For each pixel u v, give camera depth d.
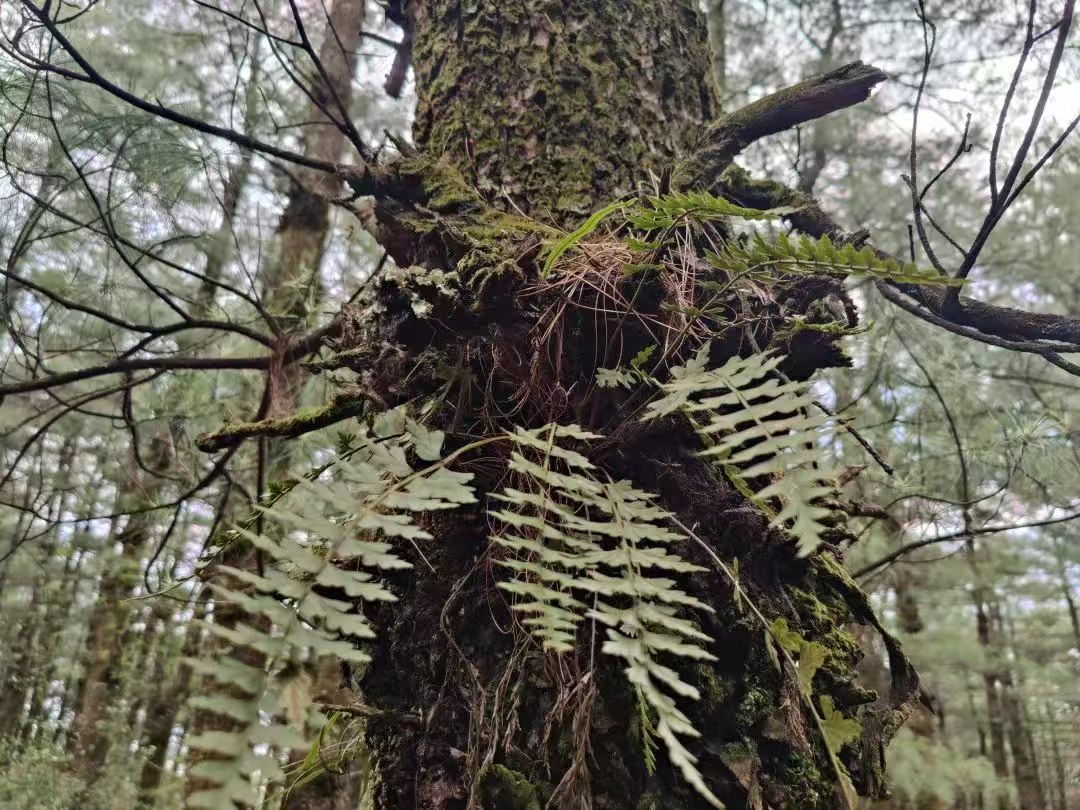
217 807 0.43
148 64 1.62
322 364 0.86
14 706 4.88
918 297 0.99
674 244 0.88
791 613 0.82
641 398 0.82
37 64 1.11
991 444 1.69
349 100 2.09
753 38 3.03
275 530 1.38
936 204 2.69
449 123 1.08
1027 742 4.44
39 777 3.65
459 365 0.83
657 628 0.76
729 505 0.82
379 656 0.87
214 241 1.70
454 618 0.83
